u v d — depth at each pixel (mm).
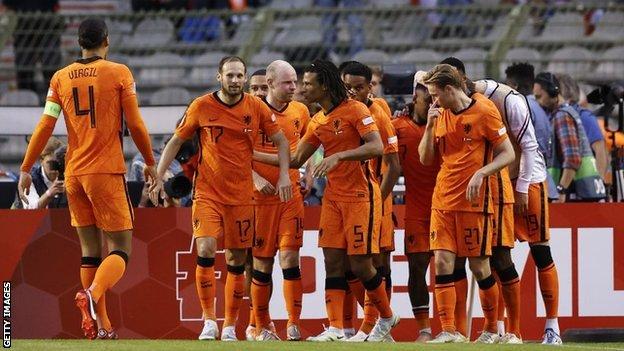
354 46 54312
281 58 54000
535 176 28750
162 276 31344
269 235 29625
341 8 51812
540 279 29109
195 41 56000
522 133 28000
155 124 37812
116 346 23922
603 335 30969
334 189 28172
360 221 28047
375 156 27562
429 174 29344
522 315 31906
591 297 32062
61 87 28141
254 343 24891
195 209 28234
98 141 27906
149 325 31312
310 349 23172
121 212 28156
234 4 59719
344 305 30344
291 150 30391
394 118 29969
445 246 27656
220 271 31391
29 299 30938
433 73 27203
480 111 27094
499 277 28625
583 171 35594
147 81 54594
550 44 54406
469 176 27297
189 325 31359
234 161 28156
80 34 28281
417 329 31797
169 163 28578
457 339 27656
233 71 27781
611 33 56562
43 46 52531
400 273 31844
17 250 30875
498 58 52938
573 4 56906
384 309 28641
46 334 30969
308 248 31828
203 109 28156
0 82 53250
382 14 54594
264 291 29547
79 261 30969
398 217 31844
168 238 31312
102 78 27875
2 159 47594
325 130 28047
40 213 30938
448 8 51312
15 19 52906
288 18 55875
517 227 29078
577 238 32062
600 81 53844
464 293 29203
